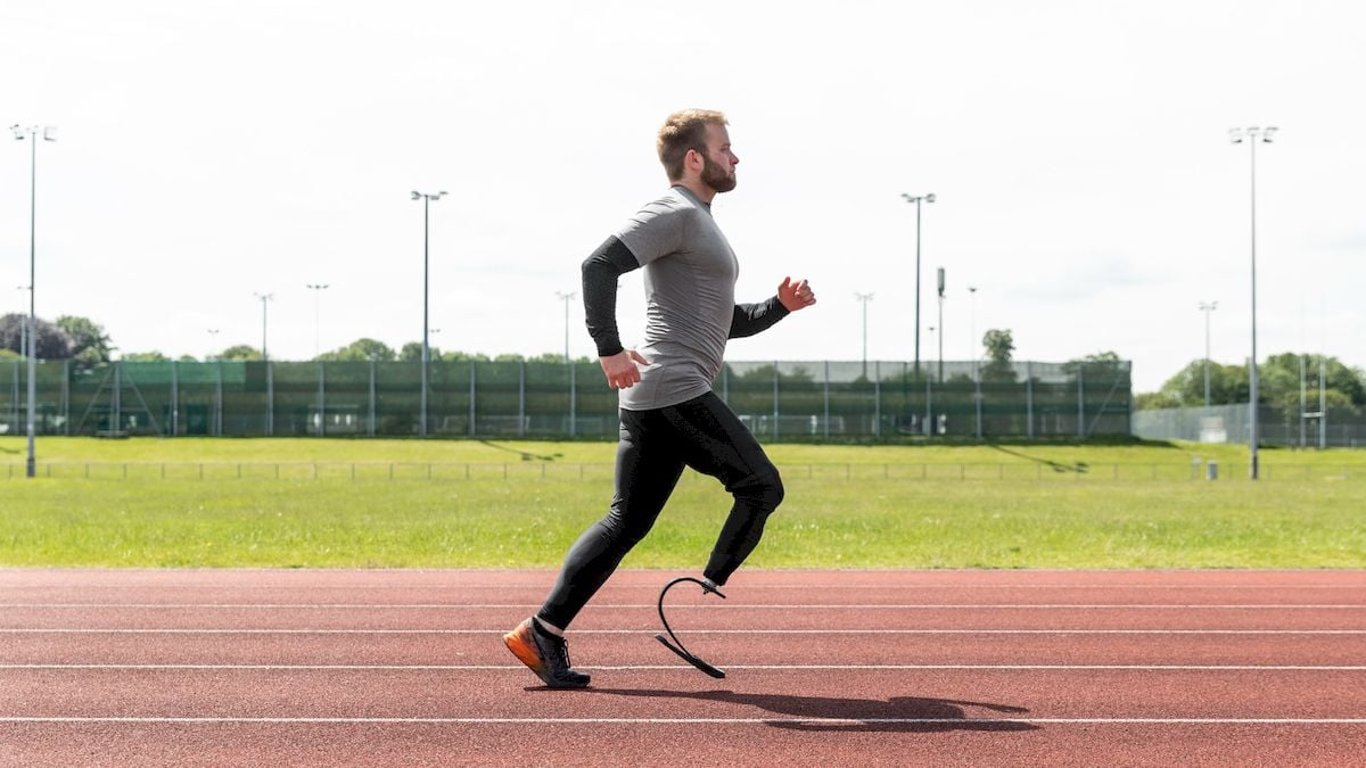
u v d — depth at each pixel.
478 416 78.69
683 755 4.82
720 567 5.47
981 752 4.89
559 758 4.78
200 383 78.50
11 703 5.78
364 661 6.90
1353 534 19.34
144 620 8.62
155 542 17.02
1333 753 4.95
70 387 78.44
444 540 17.61
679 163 5.49
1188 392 147.38
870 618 8.89
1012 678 6.46
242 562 14.07
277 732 5.21
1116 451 73.19
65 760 4.79
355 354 129.38
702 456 5.45
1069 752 4.91
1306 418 88.12
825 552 15.55
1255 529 20.55
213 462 60.25
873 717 5.47
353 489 38.50
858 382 79.31
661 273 5.41
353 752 4.88
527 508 28.27
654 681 6.32
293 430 78.56
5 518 23.44
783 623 8.59
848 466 56.50
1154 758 4.84
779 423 79.38
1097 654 7.26
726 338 5.54
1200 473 54.25
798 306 5.82
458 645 7.48
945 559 14.66
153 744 5.03
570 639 7.76
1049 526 21.28
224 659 6.96
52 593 10.49
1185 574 12.88
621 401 5.61
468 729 5.25
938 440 77.06
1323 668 6.81
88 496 33.59
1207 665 6.89
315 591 10.74
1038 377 79.56
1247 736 5.20
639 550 16.03
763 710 5.61
